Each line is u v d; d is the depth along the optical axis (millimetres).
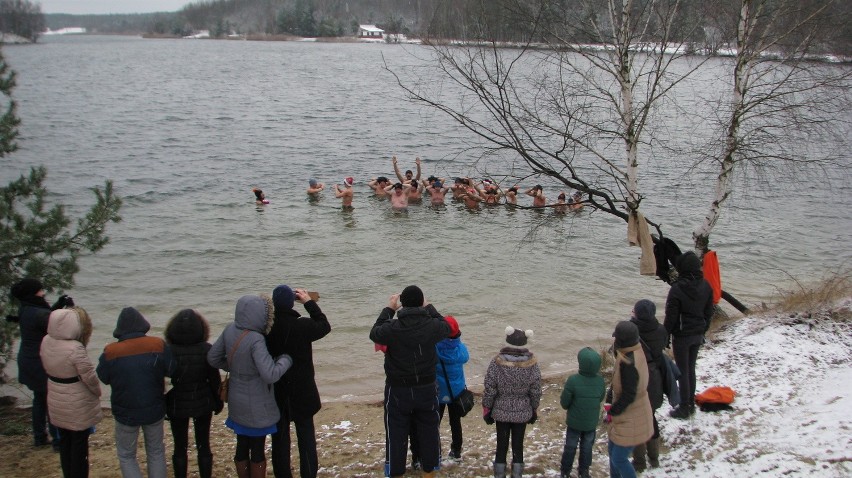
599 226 19250
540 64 10695
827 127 10711
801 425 6879
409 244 17469
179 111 47188
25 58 113312
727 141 10789
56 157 29734
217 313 12906
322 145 33688
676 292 7215
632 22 10453
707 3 10461
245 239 17766
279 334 5820
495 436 8102
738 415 7449
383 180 22781
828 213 20938
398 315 5938
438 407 6316
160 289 14141
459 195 21812
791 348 9281
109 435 8273
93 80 72375
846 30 10125
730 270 15992
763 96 10461
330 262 15977
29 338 7125
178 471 6141
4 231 9055
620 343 5605
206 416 6180
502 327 12328
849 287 12617
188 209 20891
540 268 15656
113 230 18438
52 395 5953
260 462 5934
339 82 71625
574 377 6074
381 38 184875
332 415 9055
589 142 12414
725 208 21219
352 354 11172
